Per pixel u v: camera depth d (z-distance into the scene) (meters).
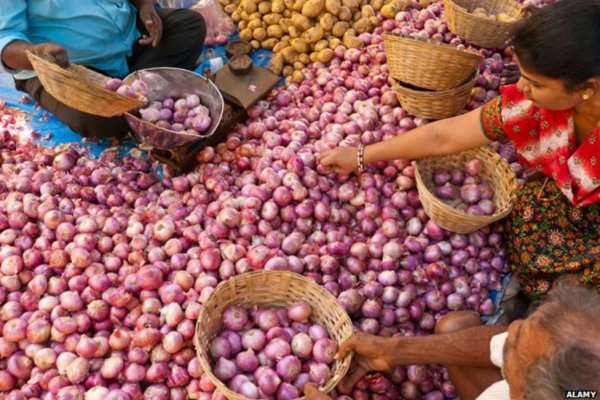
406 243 2.27
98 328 1.97
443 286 2.21
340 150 2.34
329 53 3.05
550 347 0.99
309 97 2.93
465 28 2.84
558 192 2.09
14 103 2.79
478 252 2.31
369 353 1.73
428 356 1.70
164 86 2.50
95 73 2.22
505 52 3.04
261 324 1.90
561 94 1.61
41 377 1.85
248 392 1.73
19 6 2.21
